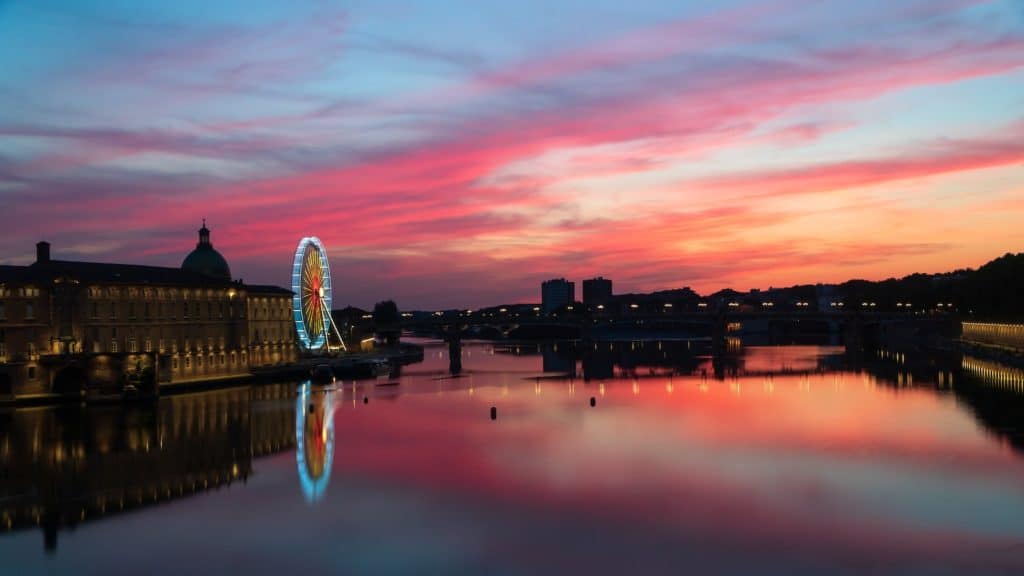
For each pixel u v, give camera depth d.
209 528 100.19
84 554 91.81
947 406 189.00
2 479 124.00
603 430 162.50
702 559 88.81
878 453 136.38
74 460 137.12
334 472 127.38
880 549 91.50
